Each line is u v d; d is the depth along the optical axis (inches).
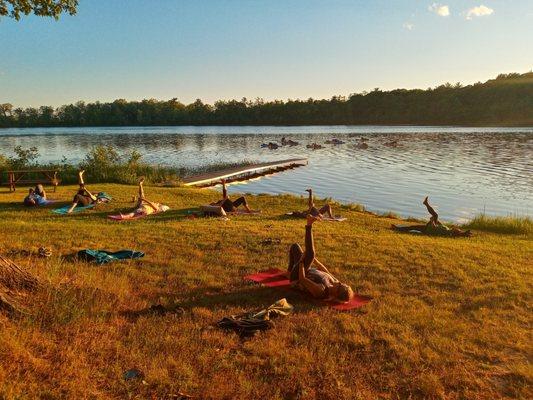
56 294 276.2
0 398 175.5
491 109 6156.5
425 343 254.8
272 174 1648.6
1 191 921.5
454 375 221.6
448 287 357.7
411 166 1849.2
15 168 1159.0
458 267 413.1
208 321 277.4
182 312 286.2
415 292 344.2
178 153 2576.3
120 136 4594.0
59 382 195.5
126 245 457.4
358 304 312.8
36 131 6525.6
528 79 7559.1
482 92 6692.9
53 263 363.3
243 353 237.6
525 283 369.4
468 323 284.7
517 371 223.5
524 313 303.6
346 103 7785.4
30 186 1033.5
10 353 207.0
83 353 222.5
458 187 1322.6
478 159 2064.5
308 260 333.7
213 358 229.6
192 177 1450.5
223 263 404.5
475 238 599.8
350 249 467.8
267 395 200.1
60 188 982.4
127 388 197.9
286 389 206.2
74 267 359.3
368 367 228.4
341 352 241.6
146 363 220.2
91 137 4429.1
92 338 241.1
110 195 862.5
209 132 5467.5
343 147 2832.2
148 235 505.7
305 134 4571.9
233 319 272.5
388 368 228.5
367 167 1834.4
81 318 260.8
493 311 307.0
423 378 216.8
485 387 212.5
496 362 236.8
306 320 283.0
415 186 1349.7
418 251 469.1
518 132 4180.6
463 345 253.4
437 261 430.6
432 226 625.9
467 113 6358.3
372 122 7229.3
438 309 307.9
